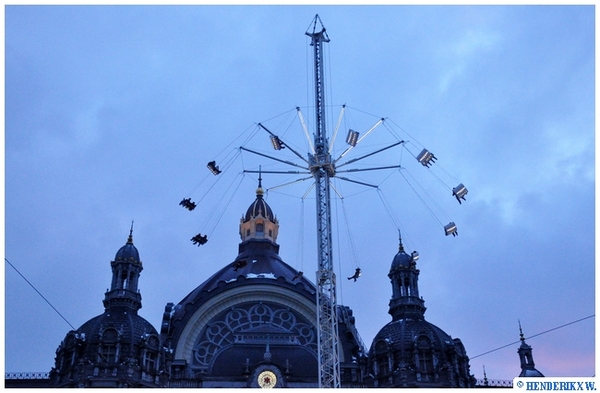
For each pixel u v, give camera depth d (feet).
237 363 245.04
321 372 189.67
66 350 239.30
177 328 260.01
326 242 201.67
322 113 223.71
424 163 216.74
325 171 212.64
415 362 242.78
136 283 269.64
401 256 286.25
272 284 272.10
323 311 197.06
